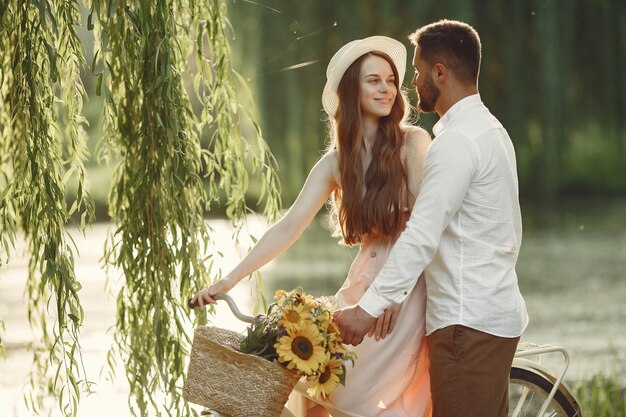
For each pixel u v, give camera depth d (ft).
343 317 14.99
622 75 65.10
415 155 16.06
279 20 60.49
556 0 64.13
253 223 68.28
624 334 33.60
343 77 16.17
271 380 14.02
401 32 60.49
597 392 23.89
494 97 64.85
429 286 15.28
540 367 16.76
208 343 14.17
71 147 18.89
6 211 18.89
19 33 18.10
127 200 19.19
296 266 52.01
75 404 17.66
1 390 28.43
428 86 15.66
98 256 59.62
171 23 18.16
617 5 64.80
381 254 16.21
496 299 14.87
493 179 14.90
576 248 55.72
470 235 14.92
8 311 42.29
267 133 61.21
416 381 16.20
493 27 64.03
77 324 17.58
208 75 19.63
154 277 18.44
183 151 18.25
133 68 18.03
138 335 19.06
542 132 65.67
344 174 16.15
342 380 14.60
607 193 80.23
